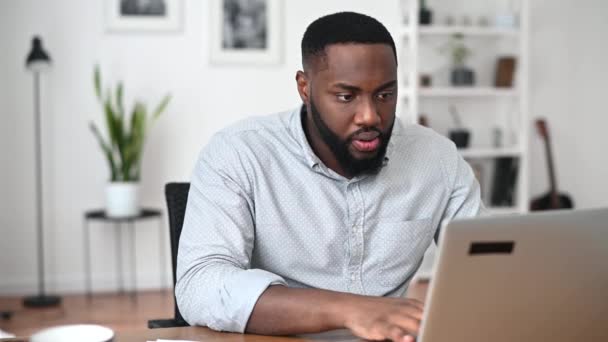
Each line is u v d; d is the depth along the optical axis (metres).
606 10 4.92
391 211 1.57
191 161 4.46
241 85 4.48
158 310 3.95
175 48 4.40
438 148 1.65
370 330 1.15
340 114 1.35
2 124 4.25
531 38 4.87
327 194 1.54
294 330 1.22
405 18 4.52
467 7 4.77
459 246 0.93
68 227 4.35
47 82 4.27
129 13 4.34
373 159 1.39
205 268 1.35
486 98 4.86
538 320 1.03
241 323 1.25
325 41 1.35
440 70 4.78
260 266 1.55
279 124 1.58
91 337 1.10
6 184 4.28
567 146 4.95
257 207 1.52
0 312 3.89
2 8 4.20
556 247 0.98
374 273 1.57
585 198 4.99
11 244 4.30
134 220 4.02
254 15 4.47
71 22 4.28
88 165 4.34
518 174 4.71
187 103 4.44
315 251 1.54
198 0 4.41
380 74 1.32
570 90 4.93
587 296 1.04
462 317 0.98
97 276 4.40
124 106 4.37
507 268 0.97
